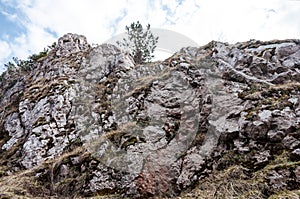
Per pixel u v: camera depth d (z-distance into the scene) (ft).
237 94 41.88
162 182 34.58
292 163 28.50
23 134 59.16
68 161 40.70
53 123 55.36
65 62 77.97
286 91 38.32
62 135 52.80
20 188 36.86
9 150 55.77
